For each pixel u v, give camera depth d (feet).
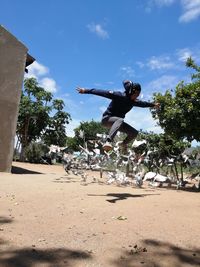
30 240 8.89
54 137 69.26
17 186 18.08
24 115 63.57
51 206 13.14
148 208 13.75
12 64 29.30
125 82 14.83
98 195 16.42
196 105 22.79
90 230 10.07
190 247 9.04
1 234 9.21
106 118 14.98
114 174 22.74
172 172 26.71
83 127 90.27
